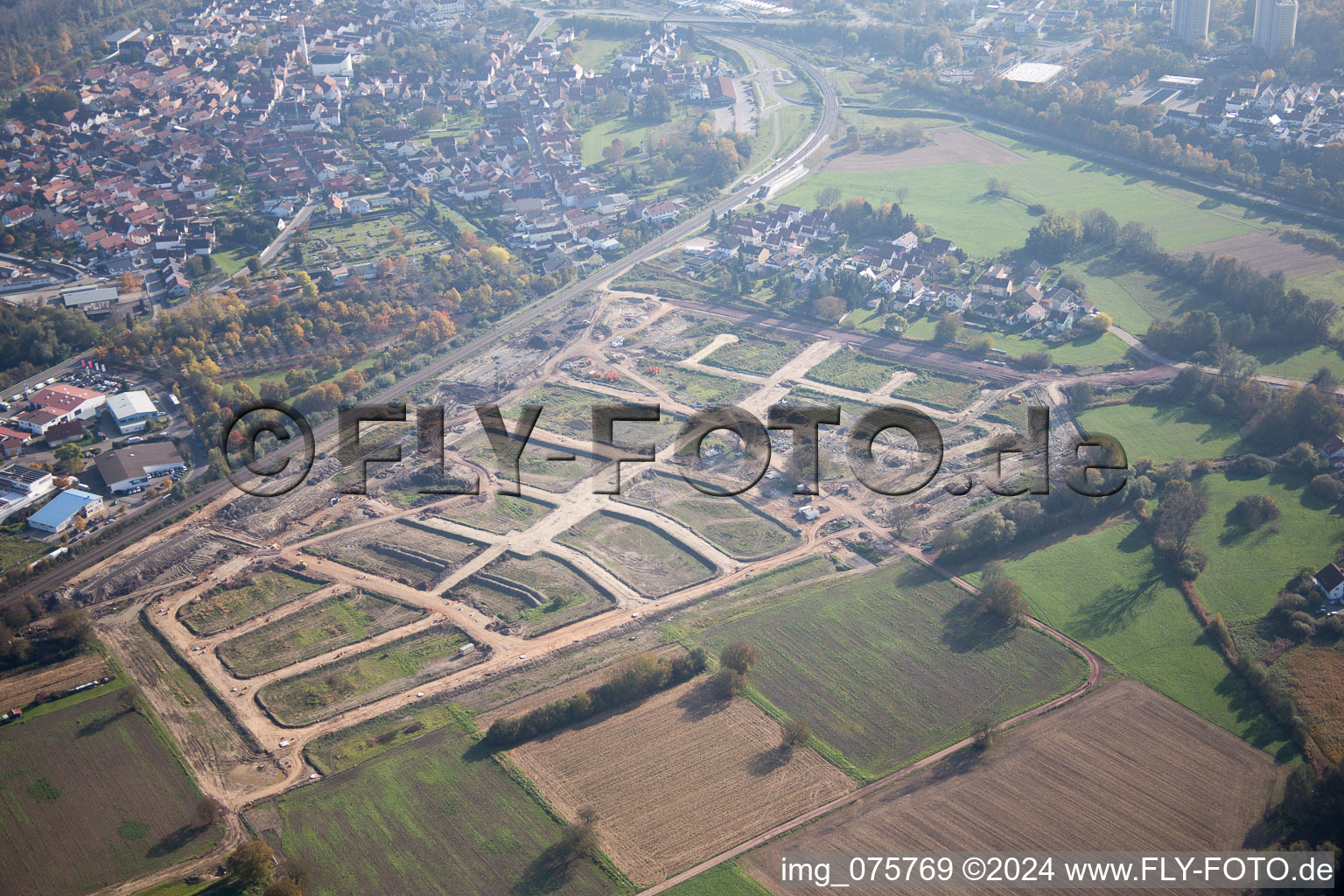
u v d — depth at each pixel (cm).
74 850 15812
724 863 15175
